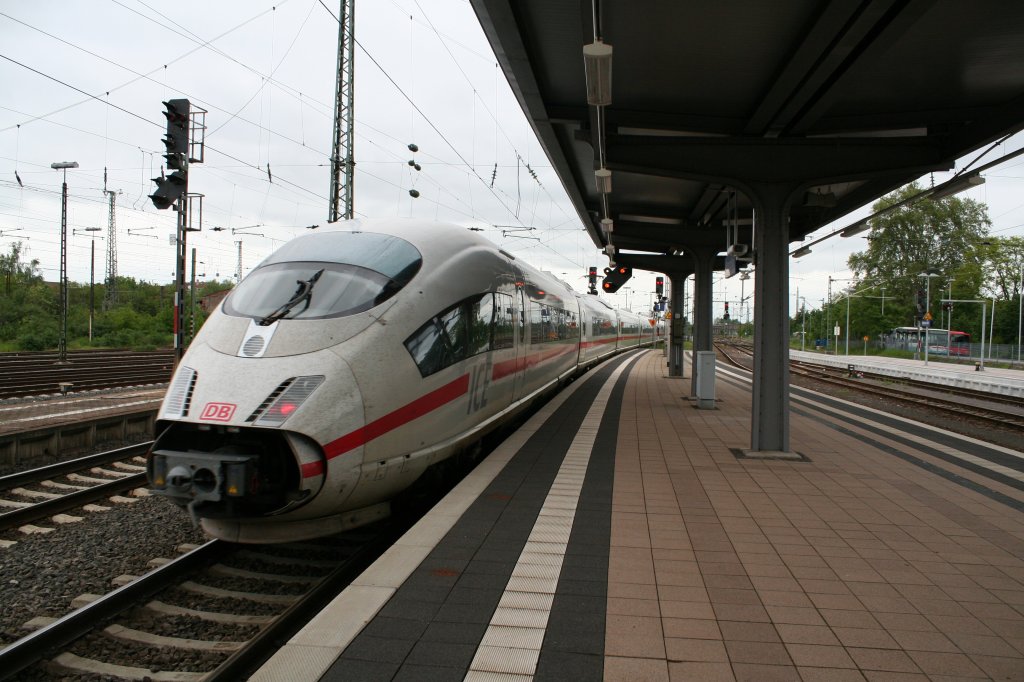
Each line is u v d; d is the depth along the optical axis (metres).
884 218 59.00
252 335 5.96
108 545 6.70
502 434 12.18
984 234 59.22
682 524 5.97
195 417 5.43
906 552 5.29
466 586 4.52
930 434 11.53
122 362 29.25
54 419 13.19
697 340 17.78
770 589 4.53
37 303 54.16
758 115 8.80
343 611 4.11
